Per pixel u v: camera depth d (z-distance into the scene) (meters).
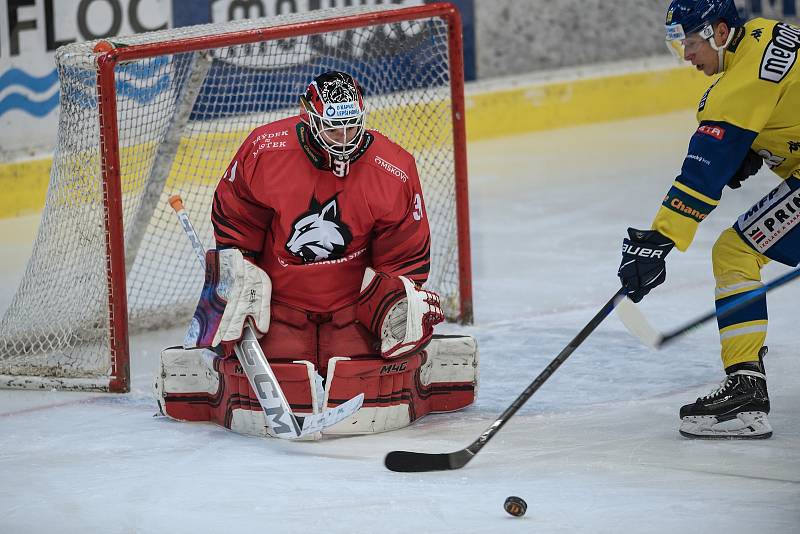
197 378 13.23
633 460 11.57
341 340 12.87
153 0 28.12
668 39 11.86
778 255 12.18
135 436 12.79
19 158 26.39
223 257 12.46
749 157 12.38
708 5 11.49
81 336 15.34
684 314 17.91
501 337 17.03
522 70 37.19
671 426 12.74
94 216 14.80
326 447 12.20
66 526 10.00
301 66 20.00
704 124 11.61
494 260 22.20
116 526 9.97
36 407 14.17
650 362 15.54
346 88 12.18
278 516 10.09
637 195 27.77
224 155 19.22
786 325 16.92
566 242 23.48
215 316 12.48
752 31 11.59
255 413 12.51
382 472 11.30
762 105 11.41
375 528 9.77
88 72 14.67
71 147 14.95
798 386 14.03
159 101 16.89
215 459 11.86
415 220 12.91
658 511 10.04
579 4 38.28
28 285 15.60
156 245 18.23
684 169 11.66
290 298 12.91
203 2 28.97
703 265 21.19
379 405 12.57
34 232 25.11
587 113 38.78
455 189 17.73
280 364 12.35
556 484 10.86
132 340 17.52
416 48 18.56
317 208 12.63
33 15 26.23
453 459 11.26
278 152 12.61
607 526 9.71
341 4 31.52
